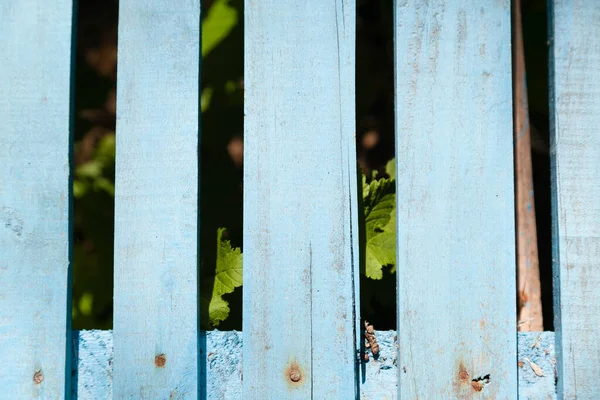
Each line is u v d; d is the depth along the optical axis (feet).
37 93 3.34
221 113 4.03
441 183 3.31
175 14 3.34
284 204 3.31
